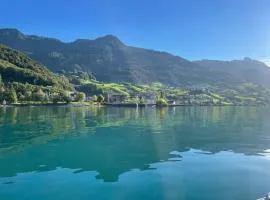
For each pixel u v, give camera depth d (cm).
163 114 6494
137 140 2716
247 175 1633
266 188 1441
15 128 3431
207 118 5459
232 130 3506
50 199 1301
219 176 1614
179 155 2102
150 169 1742
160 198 1320
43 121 4347
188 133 3216
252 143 2589
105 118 5128
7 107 8781
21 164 1822
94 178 1569
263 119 5369
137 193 1377
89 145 2444
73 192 1378
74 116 5497
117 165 1831
